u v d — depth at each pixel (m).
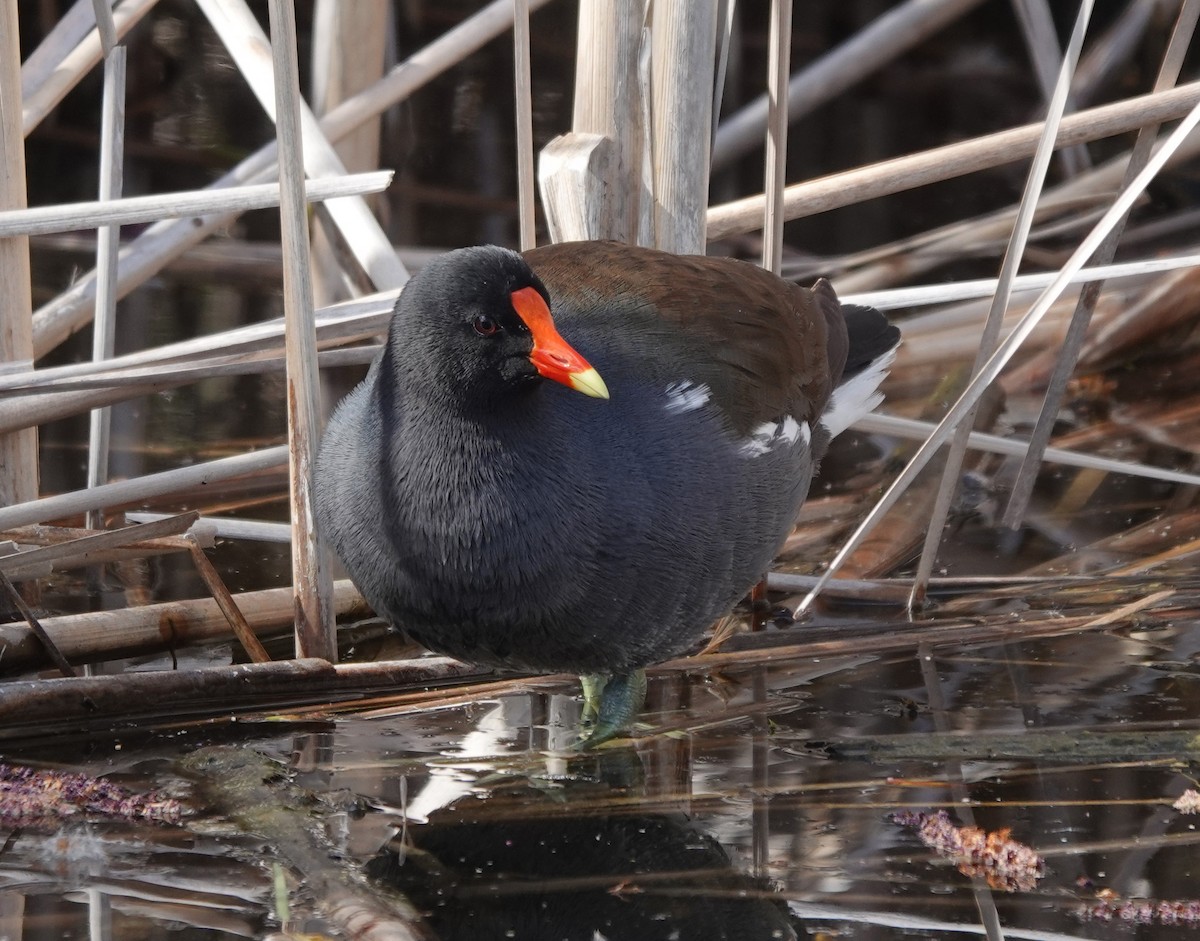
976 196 14.39
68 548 7.21
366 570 6.43
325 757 6.77
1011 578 8.66
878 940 5.37
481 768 6.71
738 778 6.61
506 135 15.11
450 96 15.66
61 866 5.79
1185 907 5.54
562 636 6.48
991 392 11.01
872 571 8.91
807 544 9.24
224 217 9.79
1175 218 12.55
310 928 5.36
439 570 6.26
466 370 6.04
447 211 13.40
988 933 5.39
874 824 6.21
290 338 7.07
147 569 8.61
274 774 6.51
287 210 6.90
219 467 7.88
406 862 5.90
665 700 7.49
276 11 6.65
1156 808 6.34
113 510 8.98
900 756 6.80
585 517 6.29
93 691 6.78
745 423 7.07
